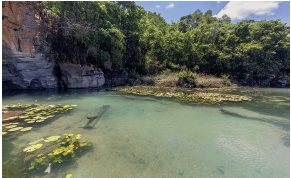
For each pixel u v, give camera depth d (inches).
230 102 263.6
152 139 122.3
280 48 646.5
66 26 413.4
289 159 95.6
